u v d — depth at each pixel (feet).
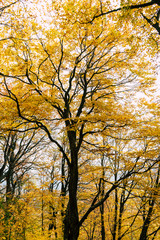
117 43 27.27
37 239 26.89
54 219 30.68
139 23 22.61
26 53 23.20
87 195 33.71
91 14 20.75
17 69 23.53
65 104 27.63
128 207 35.17
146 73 28.04
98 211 40.11
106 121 22.61
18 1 18.61
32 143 40.65
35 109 23.03
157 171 31.63
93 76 31.32
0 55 23.39
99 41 25.67
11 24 19.65
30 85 22.98
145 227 28.78
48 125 34.40
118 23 22.15
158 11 21.39
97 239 46.93
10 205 24.13
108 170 29.50
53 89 25.00
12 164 33.45
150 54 25.99
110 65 30.45
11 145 33.86
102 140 36.76
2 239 22.39
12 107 23.16
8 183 33.30
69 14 20.86
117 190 33.19
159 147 24.11
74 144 26.09
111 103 30.42
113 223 33.55
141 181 25.57
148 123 23.89
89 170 29.09
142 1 17.94
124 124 23.02
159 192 23.38
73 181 24.07
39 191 28.86
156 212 27.58
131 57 27.53
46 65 27.48
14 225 22.99
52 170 44.09
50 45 26.02
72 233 21.88
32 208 26.99
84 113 32.30
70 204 23.17
